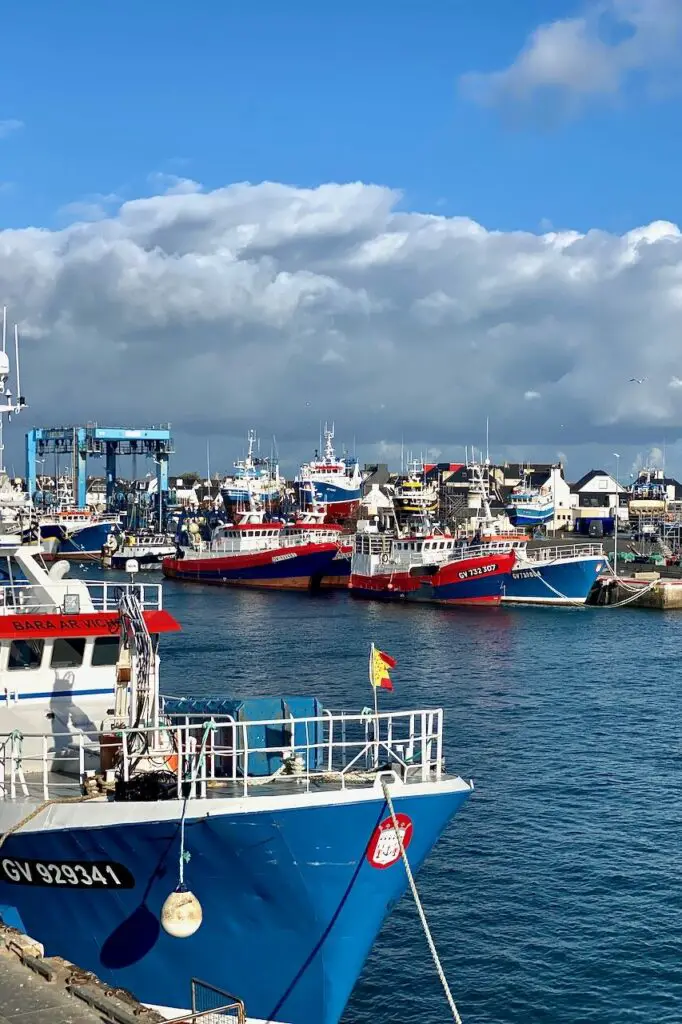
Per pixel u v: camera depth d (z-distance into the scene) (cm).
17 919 1905
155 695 1925
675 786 3666
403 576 10625
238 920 1741
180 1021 1627
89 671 2164
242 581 12681
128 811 1694
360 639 7706
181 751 1845
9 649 2112
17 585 2309
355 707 5053
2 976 1608
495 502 19638
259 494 16250
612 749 4188
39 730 2105
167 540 16588
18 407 2570
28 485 18650
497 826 3253
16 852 1825
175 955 1789
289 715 2005
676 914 2642
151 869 1727
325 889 1716
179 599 11044
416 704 5138
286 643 7475
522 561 10312
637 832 3200
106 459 18788
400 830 1734
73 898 1822
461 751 4153
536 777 3778
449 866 2948
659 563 12381
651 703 5169
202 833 1659
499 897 2747
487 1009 2230
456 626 8562
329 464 17075
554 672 6172
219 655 6862
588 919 2619
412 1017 2203
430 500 12056
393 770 1828
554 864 2956
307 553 12069
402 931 2570
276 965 1772
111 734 1869
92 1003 1530
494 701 5225
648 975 2355
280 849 1669
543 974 2364
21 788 1931
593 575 9881
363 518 17512
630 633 8094
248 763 1931
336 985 1795
